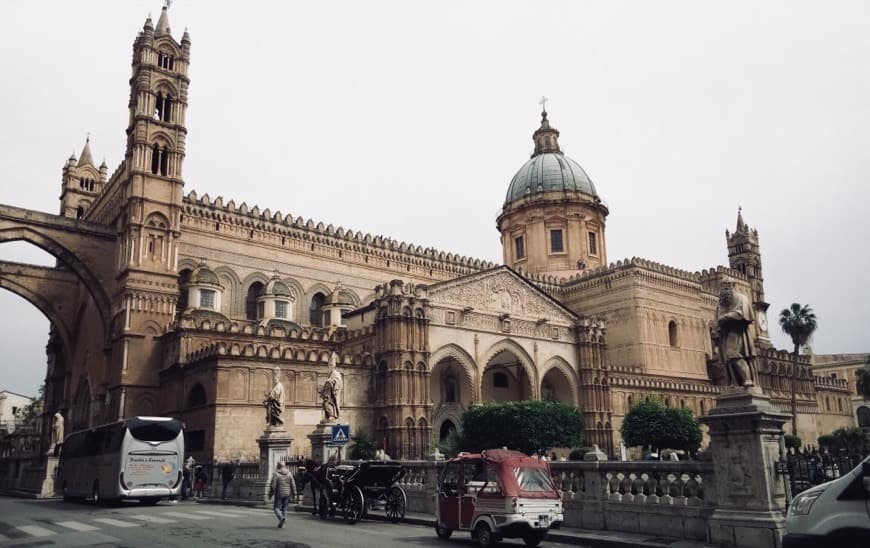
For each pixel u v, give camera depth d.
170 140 61.56
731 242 108.56
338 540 20.28
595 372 71.00
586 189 95.56
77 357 69.00
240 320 63.25
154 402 55.75
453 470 21.20
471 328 62.97
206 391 48.47
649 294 82.56
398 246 78.00
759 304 105.25
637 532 20.19
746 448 17.52
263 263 67.31
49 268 69.75
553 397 71.56
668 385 77.81
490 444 54.44
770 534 16.52
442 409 63.56
